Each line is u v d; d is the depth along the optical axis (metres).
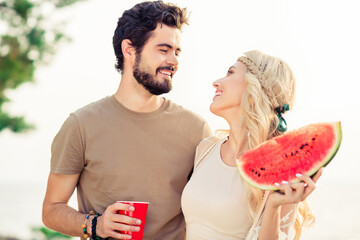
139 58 2.88
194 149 3.00
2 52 10.43
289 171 2.06
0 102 10.55
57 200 2.84
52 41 10.59
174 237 2.91
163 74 2.88
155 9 2.89
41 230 13.25
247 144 2.62
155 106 2.96
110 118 2.89
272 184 2.06
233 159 2.64
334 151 2.02
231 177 2.55
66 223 2.73
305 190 1.97
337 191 73.44
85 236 2.65
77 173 2.86
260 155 2.16
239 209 2.45
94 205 2.85
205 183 2.60
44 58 10.69
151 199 2.84
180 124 2.99
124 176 2.82
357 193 66.19
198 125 3.04
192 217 2.61
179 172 2.91
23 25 10.48
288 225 2.36
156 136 2.91
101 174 2.81
